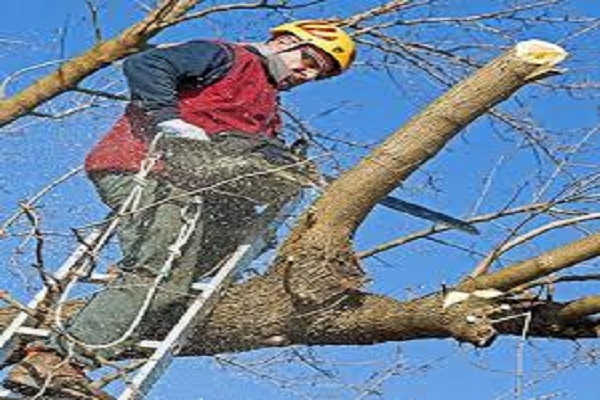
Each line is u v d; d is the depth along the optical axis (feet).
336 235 31.07
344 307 31.50
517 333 31.76
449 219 33.55
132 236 28.91
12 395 27.02
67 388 26.81
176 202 29.04
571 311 31.07
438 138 29.96
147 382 27.27
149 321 29.04
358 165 30.76
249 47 31.17
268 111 30.96
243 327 31.40
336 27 32.63
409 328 31.17
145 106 28.84
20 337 28.07
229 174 29.43
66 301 30.01
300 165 29.35
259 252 30.91
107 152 29.78
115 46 29.12
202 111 29.99
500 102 29.71
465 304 30.60
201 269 30.22
